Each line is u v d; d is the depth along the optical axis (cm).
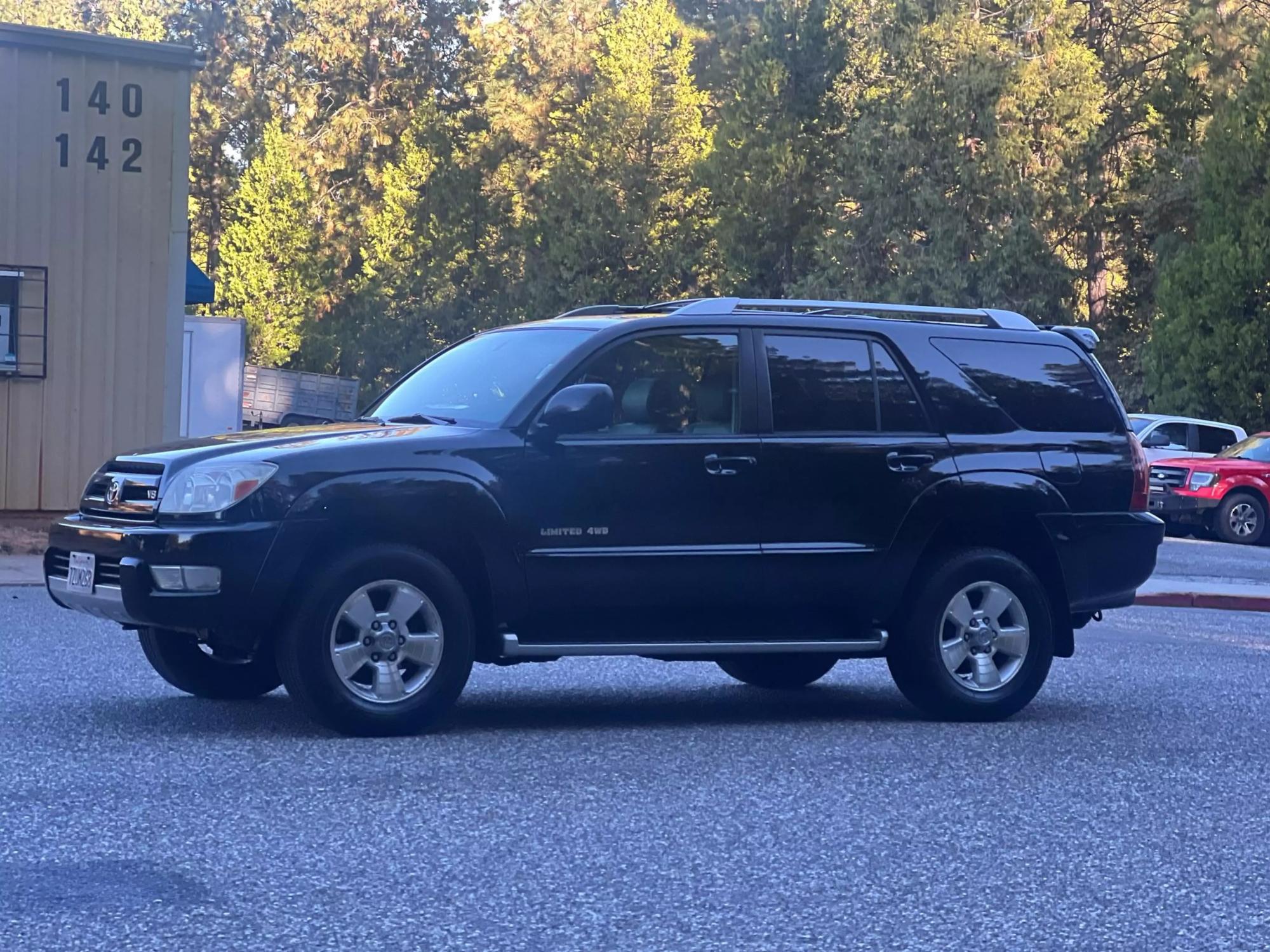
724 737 797
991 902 519
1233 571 2055
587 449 788
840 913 501
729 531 813
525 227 5644
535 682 998
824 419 842
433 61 7088
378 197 6850
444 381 855
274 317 5744
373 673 755
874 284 4219
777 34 4791
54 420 1652
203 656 855
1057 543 884
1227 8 4116
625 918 489
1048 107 4097
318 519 736
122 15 6956
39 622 1151
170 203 1692
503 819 610
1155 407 3666
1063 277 4044
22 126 1628
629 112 5356
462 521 763
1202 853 592
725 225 4841
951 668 861
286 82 7100
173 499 734
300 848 559
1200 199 3675
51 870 523
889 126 4231
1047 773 730
